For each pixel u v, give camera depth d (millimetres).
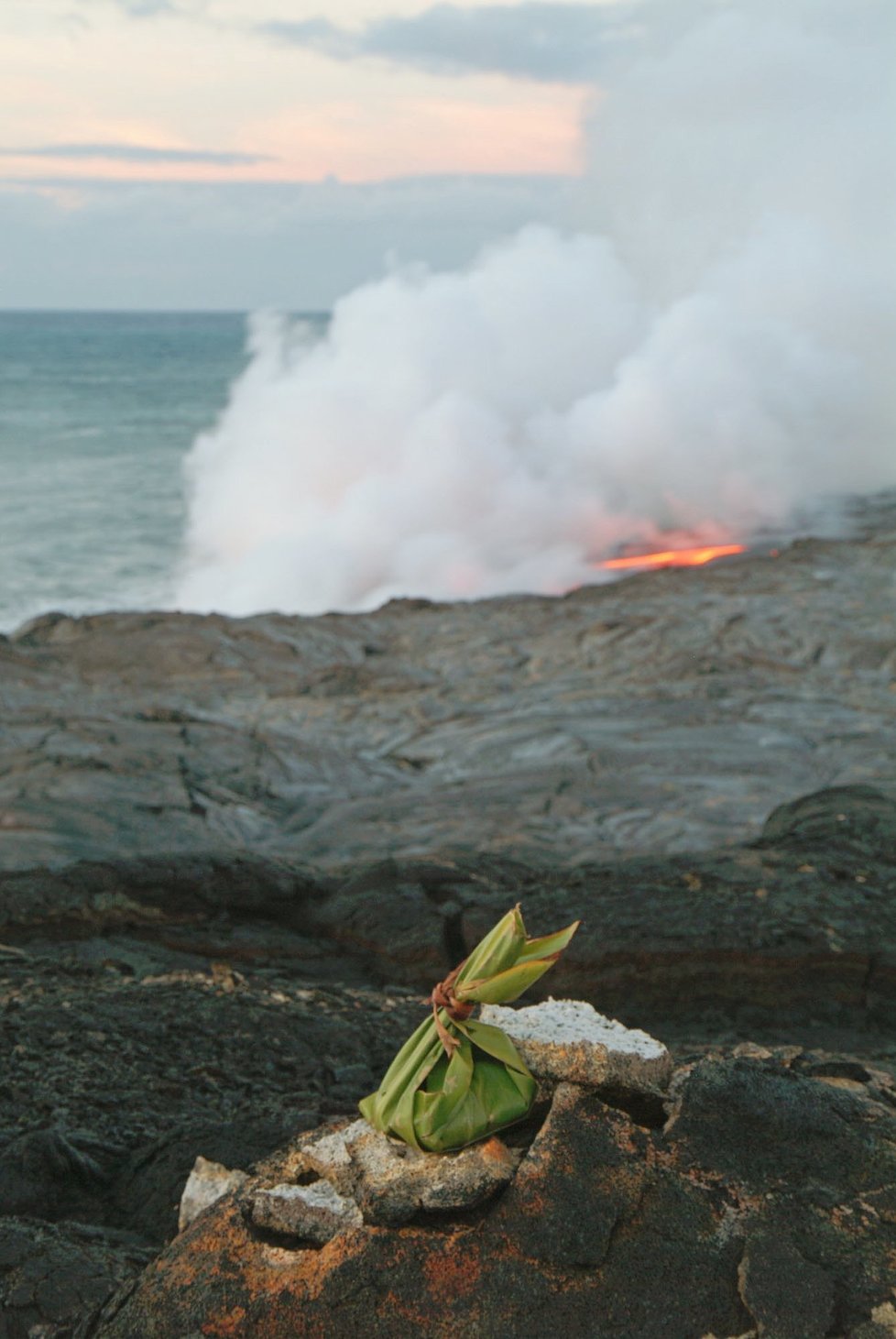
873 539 29016
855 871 7285
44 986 5879
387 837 12797
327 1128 2748
